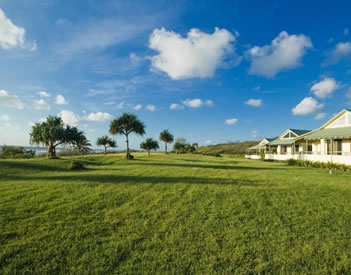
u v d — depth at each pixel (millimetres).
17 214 4879
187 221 4719
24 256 3291
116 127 27078
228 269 3074
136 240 3857
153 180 9500
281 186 8359
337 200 6379
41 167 14617
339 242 3824
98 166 17953
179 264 3176
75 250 3492
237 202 6098
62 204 5688
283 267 3119
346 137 16750
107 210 5352
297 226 4480
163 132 52969
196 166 17625
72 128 26172
